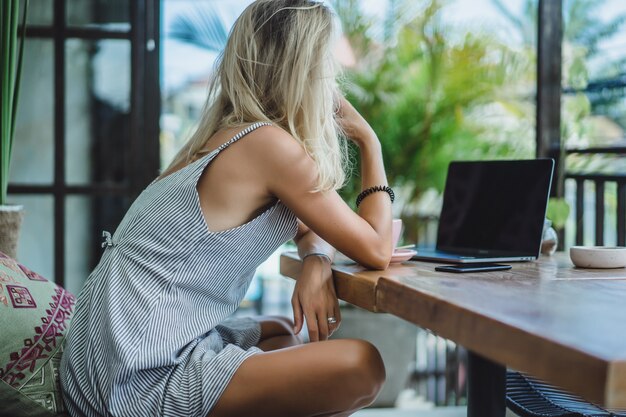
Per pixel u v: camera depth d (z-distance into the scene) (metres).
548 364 0.89
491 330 1.01
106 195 3.62
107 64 3.60
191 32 5.19
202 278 1.59
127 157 3.63
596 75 3.46
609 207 4.24
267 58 1.67
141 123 3.63
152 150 3.64
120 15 3.60
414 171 4.81
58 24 3.55
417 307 1.25
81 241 3.62
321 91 1.68
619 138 3.15
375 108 4.77
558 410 1.59
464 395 4.19
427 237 4.75
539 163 1.92
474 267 1.66
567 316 1.03
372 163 1.81
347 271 1.65
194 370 1.52
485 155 4.84
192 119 7.36
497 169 2.01
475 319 1.05
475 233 2.01
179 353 1.57
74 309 1.75
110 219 3.64
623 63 3.30
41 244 3.59
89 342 1.54
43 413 1.57
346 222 1.61
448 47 4.87
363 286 1.51
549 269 1.68
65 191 3.58
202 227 1.56
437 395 4.25
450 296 1.20
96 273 1.64
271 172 1.58
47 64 3.55
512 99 4.91
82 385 1.53
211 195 1.59
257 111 1.65
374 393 1.50
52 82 3.56
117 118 3.62
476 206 2.03
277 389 1.47
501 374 1.45
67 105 3.58
